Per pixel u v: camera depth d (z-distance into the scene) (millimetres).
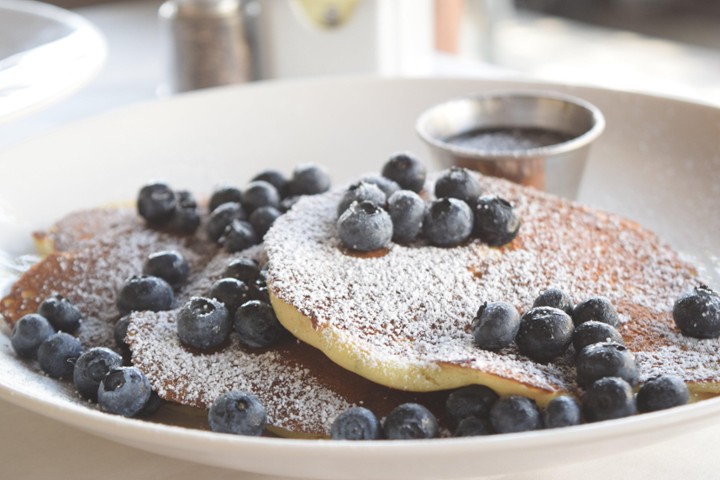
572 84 642
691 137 605
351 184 521
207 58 802
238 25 808
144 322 489
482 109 625
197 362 470
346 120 660
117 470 457
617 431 402
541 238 507
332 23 796
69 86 578
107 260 535
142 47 987
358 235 479
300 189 557
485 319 451
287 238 493
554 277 491
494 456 402
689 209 587
